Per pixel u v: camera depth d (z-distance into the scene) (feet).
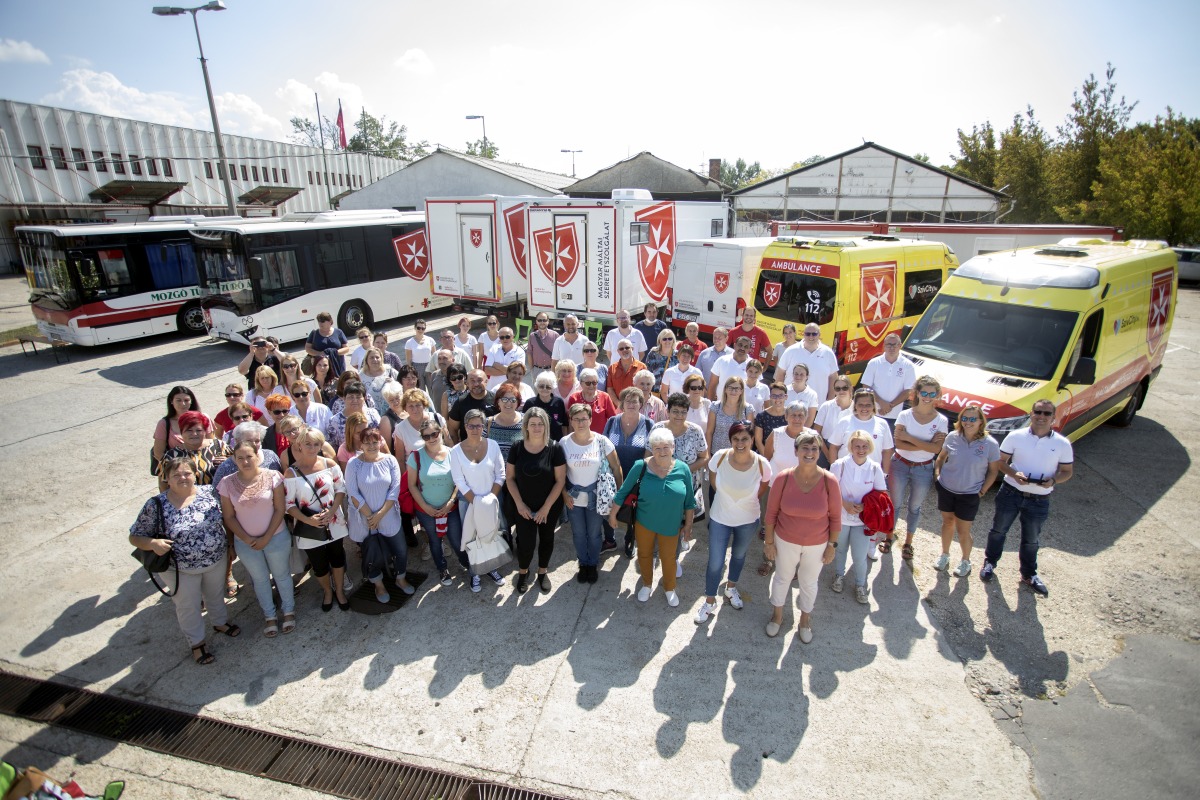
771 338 30.96
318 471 15.88
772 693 13.74
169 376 40.47
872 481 15.84
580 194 79.56
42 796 9.52
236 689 14.28
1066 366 22.02
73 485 25.07
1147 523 20.48
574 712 13.37
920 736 12.57
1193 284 73.92
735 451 15.17
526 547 17.13
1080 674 14.12
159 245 48.34
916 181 63.98
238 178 116.47
